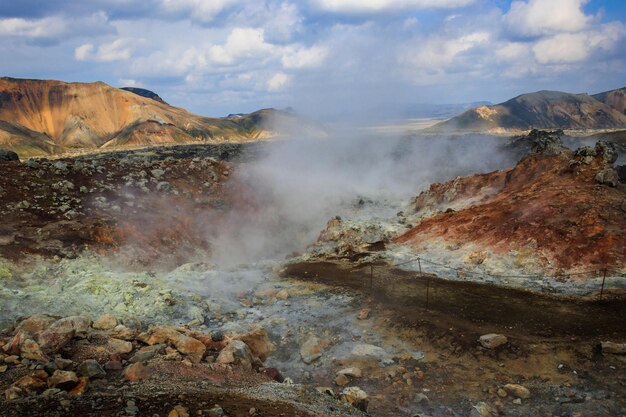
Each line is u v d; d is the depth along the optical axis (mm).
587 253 24562
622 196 29016
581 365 15211
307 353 17344
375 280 25531
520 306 20031
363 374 15922
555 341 16672
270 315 21641
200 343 13898
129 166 41594
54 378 10016
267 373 14062
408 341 17984
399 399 14234
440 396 14391
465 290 22656
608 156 32438
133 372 11078
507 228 29047
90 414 8711
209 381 11820
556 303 20078
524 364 15625
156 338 13781
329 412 11320
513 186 37438
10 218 27125
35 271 22703
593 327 17391
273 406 10539
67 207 30406
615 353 15430
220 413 9266
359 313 20672
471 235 30531
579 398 13602
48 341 11984
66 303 19328
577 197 29344
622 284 21266
